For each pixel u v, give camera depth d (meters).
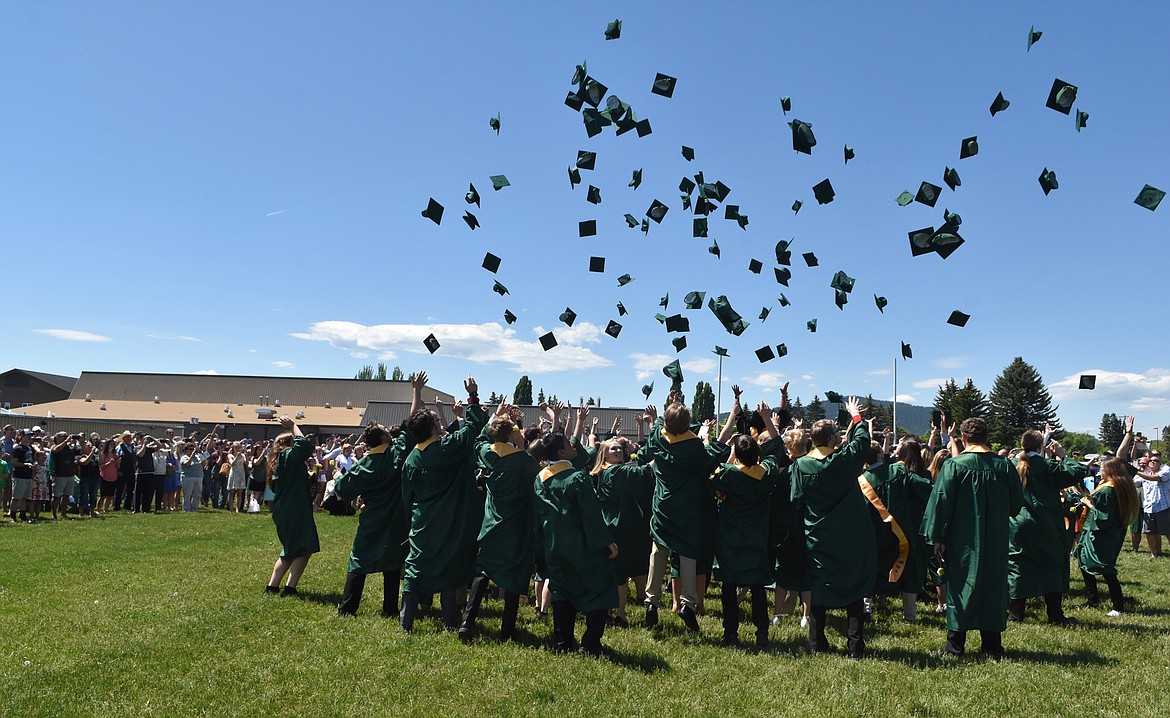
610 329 9.73
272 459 16.02
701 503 6.41
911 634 6.58
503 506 5.84
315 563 9.74
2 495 14.22
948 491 5.79
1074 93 6.46
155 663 5.07
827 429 5.92
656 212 9.27
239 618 6.40
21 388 71.88
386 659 5.23
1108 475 7.73
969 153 7.91
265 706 4.29
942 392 55.19
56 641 5.61
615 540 6.73
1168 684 4.99
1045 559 6.91
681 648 5.79
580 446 7.65
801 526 6.17
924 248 6.86
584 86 8.11
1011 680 5.04
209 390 60.88
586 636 5.53
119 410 54.97
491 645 5.66
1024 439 7.08
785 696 4.65
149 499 16.73
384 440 6.82
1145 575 10.20
